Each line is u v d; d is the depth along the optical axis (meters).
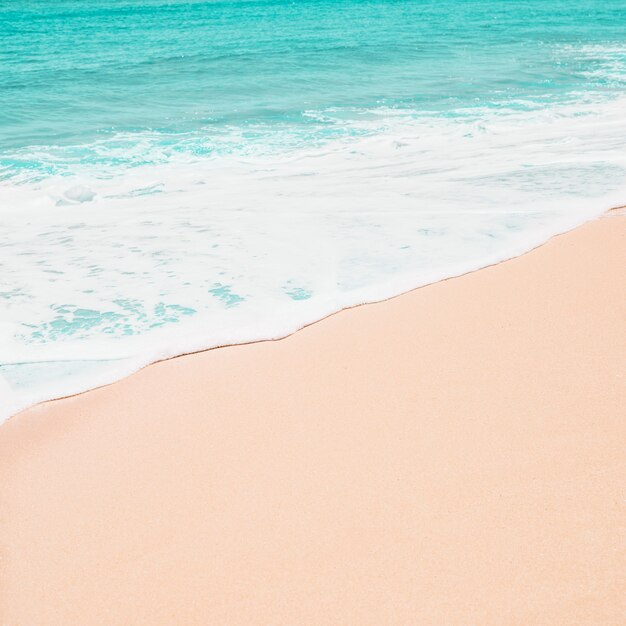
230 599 2.67
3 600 2.69
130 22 38.09
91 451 3.54
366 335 4.55
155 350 4.44
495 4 44.66
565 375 3.98
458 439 3.49
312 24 33.34
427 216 6.72
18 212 7.47
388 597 2.64
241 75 18.16
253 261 5.76
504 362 4.14
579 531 2.90
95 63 21.12
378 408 3.78
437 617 2.55
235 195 7.79
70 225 6.86
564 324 4.54
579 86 15.68
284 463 3.39
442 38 25.89
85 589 2.73
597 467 3.25
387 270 5.54
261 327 4.70
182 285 5.34
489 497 3.10
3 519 3.09
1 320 4.82
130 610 2.64
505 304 4.87
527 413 3.66
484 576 2.71
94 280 5.46
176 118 13.09
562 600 2.60
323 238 6.23
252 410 3.82
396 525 2.97
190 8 49.41
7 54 24.11
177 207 7.38
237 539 2.94
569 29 28.62
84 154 10.41
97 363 4.32
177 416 3.80
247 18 38.44
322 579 2.73
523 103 13.73
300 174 8.80
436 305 4.91
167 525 3.04
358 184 8.05
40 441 3.62
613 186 7.41
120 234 6.50
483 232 6.24
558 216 6.55
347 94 15.22
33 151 10.59
